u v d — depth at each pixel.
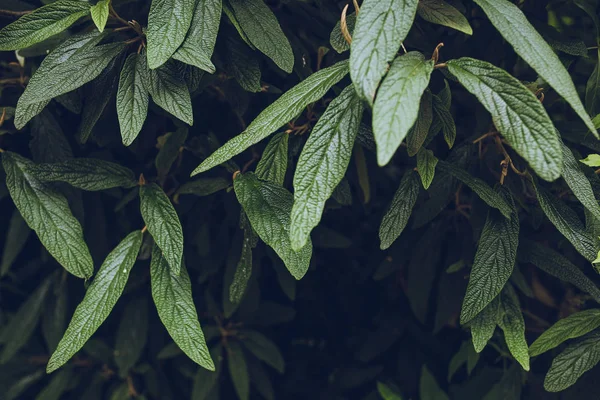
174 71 1.28
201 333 1.31
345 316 1.80
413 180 1.32
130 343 1.63
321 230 1.56
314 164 1.20
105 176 1.38
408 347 1.72
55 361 1.29
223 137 1.58
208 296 1.65
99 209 1.55
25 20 1.27
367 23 1.15
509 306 1.36
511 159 1.43
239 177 1.30
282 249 1.27
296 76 1.48
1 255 1.75
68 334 1.30
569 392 1.45
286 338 1.84
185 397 1.74
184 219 1.59
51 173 1.36
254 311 1.67
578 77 1.48
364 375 1.74
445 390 1.70
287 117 1.22
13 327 1.67
